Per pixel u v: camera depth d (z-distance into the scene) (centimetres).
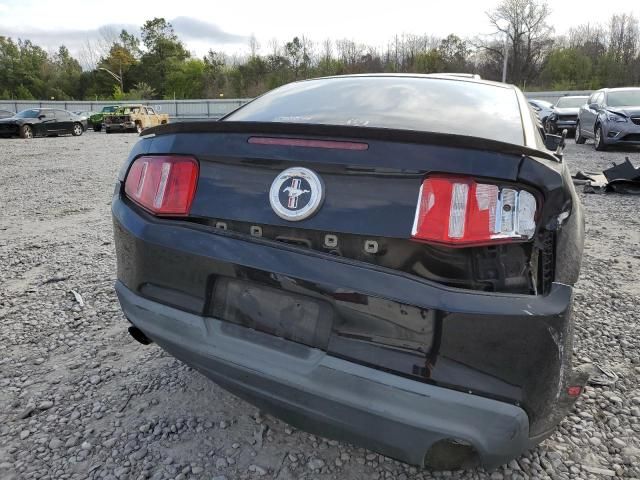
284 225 174
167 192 197
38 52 8694
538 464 212
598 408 250
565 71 5888
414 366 153
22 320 344
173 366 286
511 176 154
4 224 621
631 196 764
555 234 163
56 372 280
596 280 416
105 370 282
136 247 202
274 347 175
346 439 172
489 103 240
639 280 417
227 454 216
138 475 204
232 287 185
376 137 164
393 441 160
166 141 202
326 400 164
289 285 169
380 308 158
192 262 188
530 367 154
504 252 155
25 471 206
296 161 173
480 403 150
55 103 4575
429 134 158
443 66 6225
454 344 151
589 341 314
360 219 163
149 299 201
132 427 233
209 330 187
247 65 7069
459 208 154
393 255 161
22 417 240
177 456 214
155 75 8069
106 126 2797
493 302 151
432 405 151
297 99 260
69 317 349
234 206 183
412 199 159
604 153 1286
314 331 169
